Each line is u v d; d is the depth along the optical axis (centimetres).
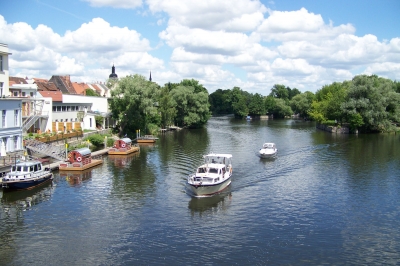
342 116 10975
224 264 2484
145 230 3020
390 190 4247
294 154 6581
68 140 6394
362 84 10650
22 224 3122
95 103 9450
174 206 3609
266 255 2616
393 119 11244
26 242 2786
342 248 2750
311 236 2952
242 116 18900
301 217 3362
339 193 4116
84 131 7569
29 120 6112
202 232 2992
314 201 3822
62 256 2577
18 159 4475
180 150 7019
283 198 3906
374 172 5134
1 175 4147
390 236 2977
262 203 3734
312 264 2503
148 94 8888
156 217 3309
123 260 2528
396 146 7669
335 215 3425
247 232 3008
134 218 3281
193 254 2617
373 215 3438
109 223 3161
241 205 3662
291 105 19162
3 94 5416
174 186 4312
